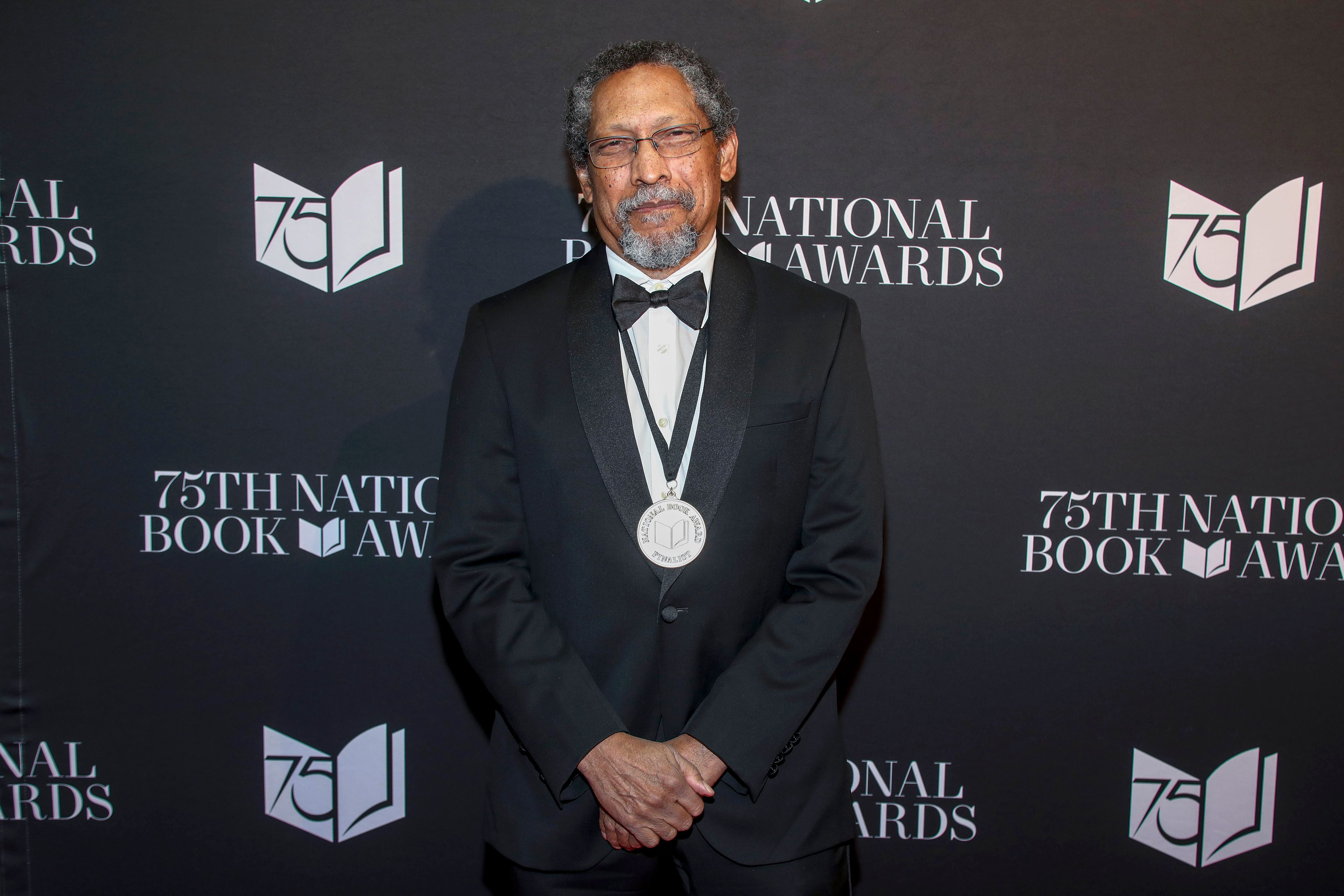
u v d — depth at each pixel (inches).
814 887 47.5
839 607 46.5
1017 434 67.2
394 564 69.1
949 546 68.2
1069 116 65.2
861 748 69.8
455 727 70.1
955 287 66.5
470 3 65.2
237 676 69.7
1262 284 65.7
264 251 66.8
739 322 48.5
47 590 69.1
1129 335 66.4
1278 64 64.4
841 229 66.3
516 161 66.3
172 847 70.9
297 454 68.2
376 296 67.1
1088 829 69.9
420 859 70.9
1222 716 68.8
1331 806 69.1
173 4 65.0
